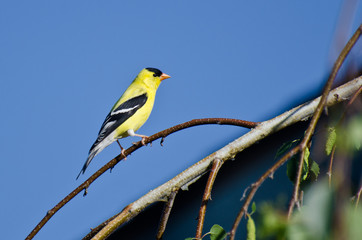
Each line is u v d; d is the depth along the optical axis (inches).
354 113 110.3
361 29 116.1
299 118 214.5
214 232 160.4
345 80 117.6
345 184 88.5
